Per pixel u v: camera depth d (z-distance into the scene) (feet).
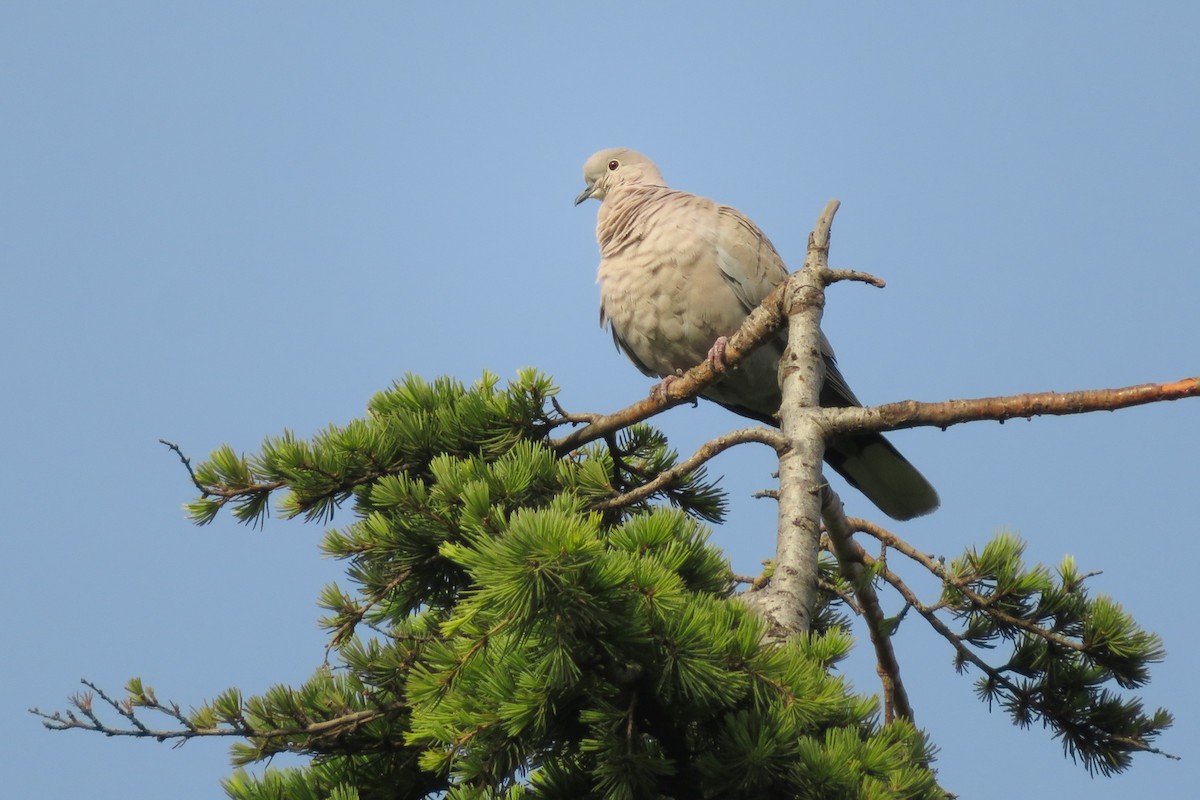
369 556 27.53
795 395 27.45
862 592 25.94
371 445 29.22
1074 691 25.90
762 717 19.03
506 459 27.55
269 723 23.70
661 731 20.16
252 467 29.40
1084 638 25.59
